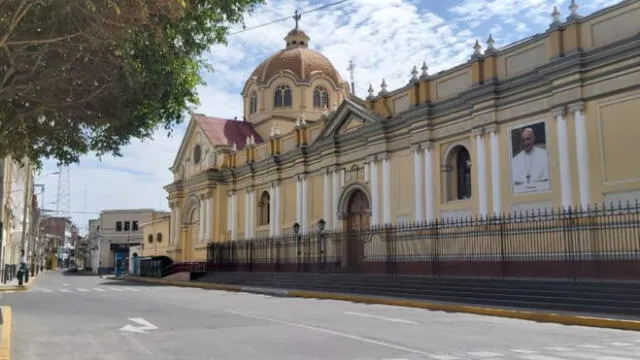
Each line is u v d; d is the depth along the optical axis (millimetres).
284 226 37875
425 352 9672
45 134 11258
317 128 35469
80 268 107875
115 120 10758
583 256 19203
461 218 24453
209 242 44188
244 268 39594
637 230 17734
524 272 21094
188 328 13344
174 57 10406
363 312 17328
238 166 43750
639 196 18094
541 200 21203
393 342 10844
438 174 25969
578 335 12000
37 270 74250
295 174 36719
